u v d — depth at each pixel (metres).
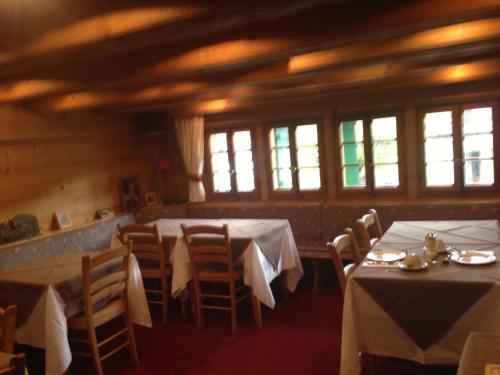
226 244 3.33
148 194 5.73
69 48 2.15
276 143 5.13
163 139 5.79
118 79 2.99
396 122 4.45
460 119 4.16
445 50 2.90
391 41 2.73
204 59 2.67
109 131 5.16
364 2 2.17
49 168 4.49
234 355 3.02
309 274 4.73
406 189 4.49
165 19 1.90
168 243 3.74
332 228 4.54
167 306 3.77
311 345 3.07
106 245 4.77
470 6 1.94
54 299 2.64
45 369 2.84
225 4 1.81
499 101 3.99
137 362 2.98
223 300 4.09
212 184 5.51
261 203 5.04
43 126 4.36
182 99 4.56
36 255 3.99
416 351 2.16
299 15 2.34
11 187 4.12
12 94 3.47
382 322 2.21
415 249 2.70
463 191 4.23
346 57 2.90
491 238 2.80
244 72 3.35
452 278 2.11
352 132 4.70
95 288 2.74
